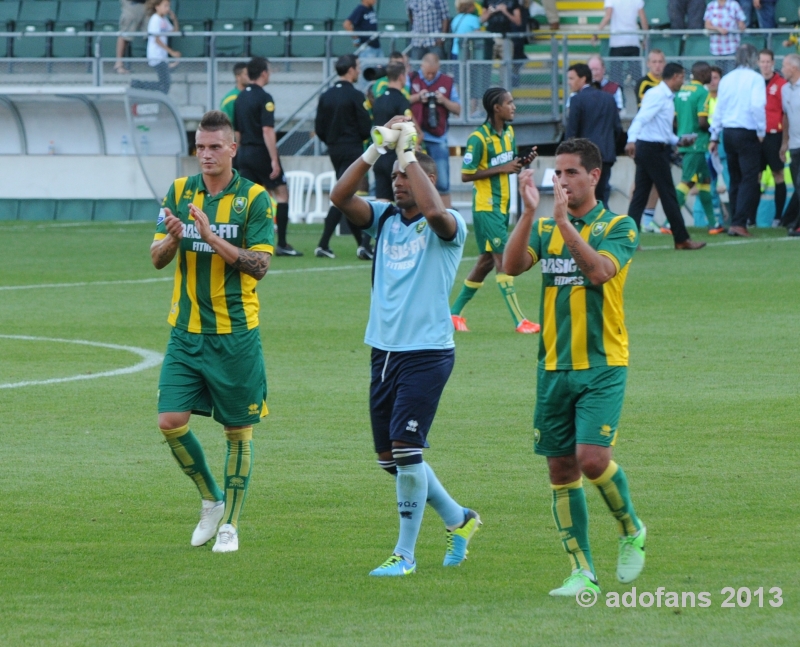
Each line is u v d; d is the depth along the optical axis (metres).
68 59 85.00
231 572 18.08
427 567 18.39
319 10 89.81
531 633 15.23
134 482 23.47
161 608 16.34
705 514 20.86
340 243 68.50
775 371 33.28
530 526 20.48
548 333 17.39
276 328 41.41
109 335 40.28
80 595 16.94
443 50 77.00
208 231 19.02
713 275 52.44
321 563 18.56
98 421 28.55
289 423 28.25
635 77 75.62
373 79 68.44
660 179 60.56
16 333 40.66
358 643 14.89
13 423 28.33
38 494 22.58
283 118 84.50
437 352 18.42
